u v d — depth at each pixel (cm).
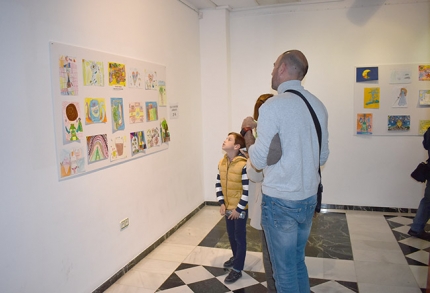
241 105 466
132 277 278
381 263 294
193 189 435
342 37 422
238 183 257
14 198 184
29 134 192
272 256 179
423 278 267
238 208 248
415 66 404
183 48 399
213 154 465
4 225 179
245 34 454
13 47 183
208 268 292
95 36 245
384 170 428
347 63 423
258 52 452
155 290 258
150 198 325
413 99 409
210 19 445
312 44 432
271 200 172
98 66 246
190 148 423
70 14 221
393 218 407
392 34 408
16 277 186
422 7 397
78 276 231
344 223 395
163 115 347
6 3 178
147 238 320
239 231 259
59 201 214
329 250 323
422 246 326
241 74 462
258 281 267
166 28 354
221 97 454
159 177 343
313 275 275
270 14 442
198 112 450
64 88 215
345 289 253
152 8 324
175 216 381
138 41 301
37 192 198
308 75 437
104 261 258
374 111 422
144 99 310
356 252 317
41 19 199
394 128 418
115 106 266
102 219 255
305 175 169
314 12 427
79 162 228
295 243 174
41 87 199
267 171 176
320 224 394
